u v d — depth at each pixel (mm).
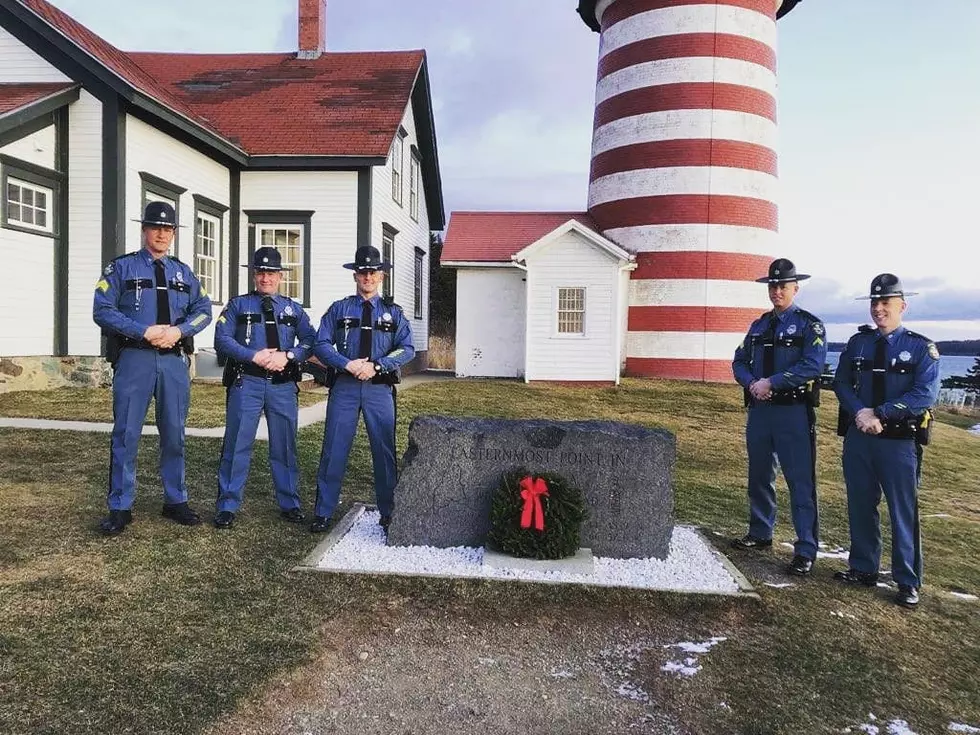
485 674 3762
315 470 7793
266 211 16812
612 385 18281
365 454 8797
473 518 5277
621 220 21281
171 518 5629
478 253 19953
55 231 12594
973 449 14570
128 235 13023
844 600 4906
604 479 5223
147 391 5262
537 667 3859
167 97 15367
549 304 18422
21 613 3945
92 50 13234
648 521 5234
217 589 4434
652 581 4793
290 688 3477
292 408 5793
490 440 5246
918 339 4957
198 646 3760
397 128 17031
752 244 20703
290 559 4965
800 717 3498
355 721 3297
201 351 14914
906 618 4719
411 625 4219
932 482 11039
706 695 3650
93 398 11531
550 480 5023
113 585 4379
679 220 20484
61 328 12719
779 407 5453
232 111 17953
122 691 3318
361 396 5590
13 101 11633
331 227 16750
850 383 5242
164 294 5234
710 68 20250
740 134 20438
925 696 3771
